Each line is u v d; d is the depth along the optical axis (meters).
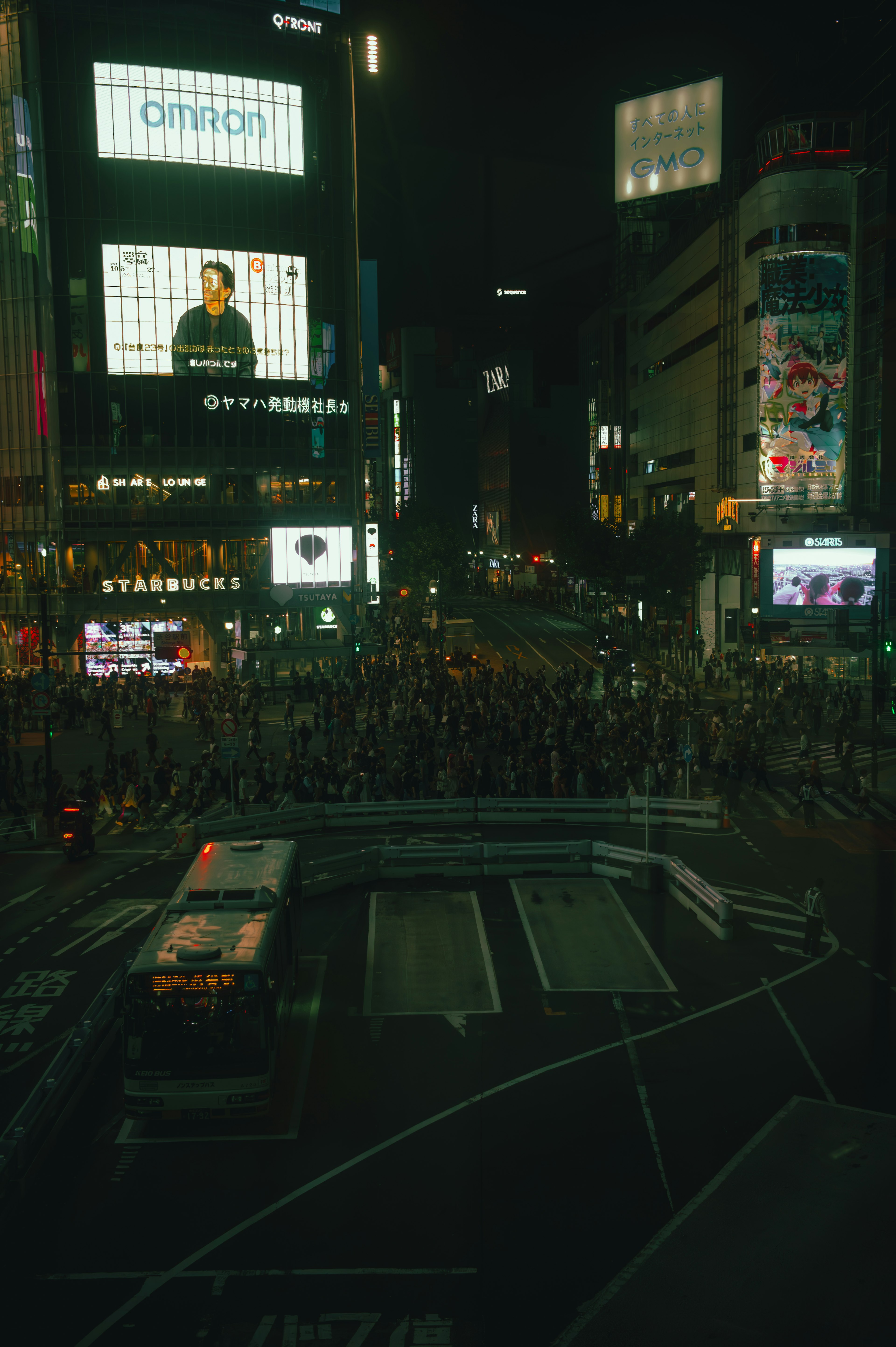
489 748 44.31
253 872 17.88
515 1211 12.49
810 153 66.81
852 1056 16.53
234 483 79.56
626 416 114.00
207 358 78.00
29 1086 15.86
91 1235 12.15
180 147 75.69
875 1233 11.91
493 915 24.16
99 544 77.38
